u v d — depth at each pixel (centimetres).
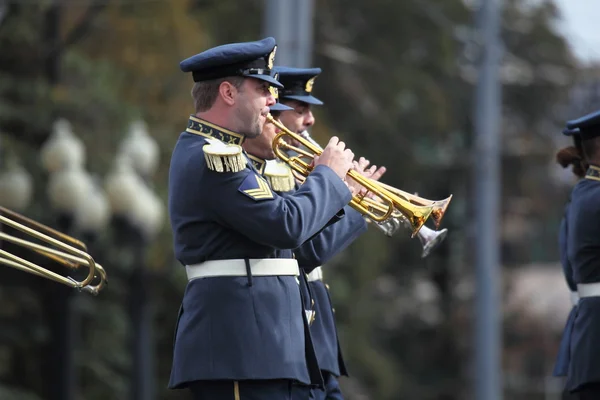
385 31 7212
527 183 8200
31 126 5131
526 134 8169
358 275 6431
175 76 5566
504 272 8300
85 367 5141
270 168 1902
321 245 1981
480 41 5225
